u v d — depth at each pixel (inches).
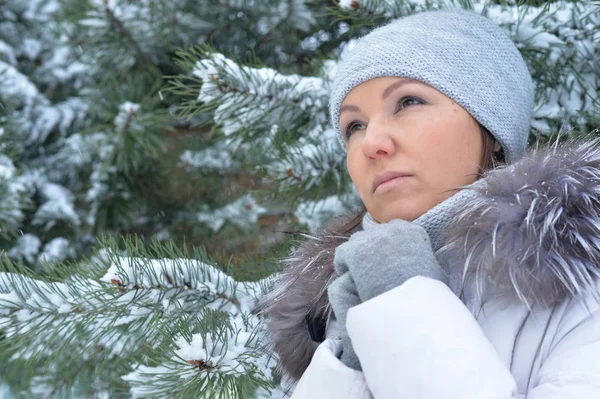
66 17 88.9
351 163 42.1
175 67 89.4
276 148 60.0
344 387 33.0
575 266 31.9
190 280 48.6
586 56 51.8
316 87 59.3
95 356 56.6
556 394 29.6
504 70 42.1
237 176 98.8
